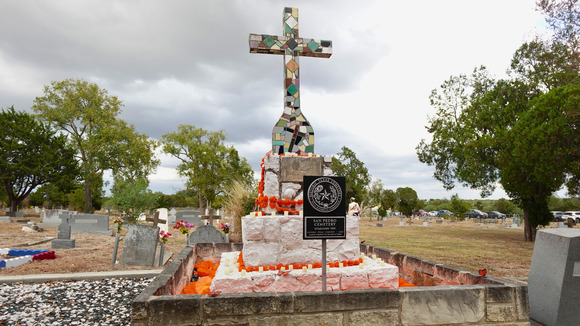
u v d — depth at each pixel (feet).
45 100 126.00
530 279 16.61
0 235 55.77
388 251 23.72
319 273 15.12
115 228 74.02
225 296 11.38
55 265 29.53
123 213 78.02
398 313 12.27
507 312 13.01
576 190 58.18
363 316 12.03
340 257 16.98
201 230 40.93
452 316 12.60
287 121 20.26
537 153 51.88
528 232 64.34
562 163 50.03
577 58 56.13
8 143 119.14
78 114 125.18
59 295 20.59
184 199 199.82
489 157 68.23
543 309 15.64
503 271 30.86
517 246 53.83
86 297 20.22
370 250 26.35
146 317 10.89
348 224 17.44
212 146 141.08
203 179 129.29
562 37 59.57
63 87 125.49
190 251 22.24
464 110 79.87
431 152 88.89
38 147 127.03
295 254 16.30
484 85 81.10
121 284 23.72
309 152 20.29
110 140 128.16
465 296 12.82
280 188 18.07
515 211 163.22
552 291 15.28
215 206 130.00
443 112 86.02
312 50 21.18
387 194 173.27
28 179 126.52
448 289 12.75
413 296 12.44
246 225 16.07
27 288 22.22
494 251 46.06
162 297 11.20
